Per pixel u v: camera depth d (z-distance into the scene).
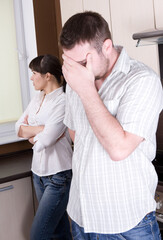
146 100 1.18
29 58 2.88
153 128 1.24
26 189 2.29
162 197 1.74
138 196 1.28
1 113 2.77
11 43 2.79
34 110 2.25
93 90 1.17
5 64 2.77
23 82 2.88
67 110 1.53
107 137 1.16
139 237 1.30
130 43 2.23
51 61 2.13
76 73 1.17
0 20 2.73
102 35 1.18
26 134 2.22
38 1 2.85
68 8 2.63
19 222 2.29
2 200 2.21
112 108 1.25
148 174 1.30
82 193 1.33
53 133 2.09
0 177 2.14
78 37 1.16
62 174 2.11
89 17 1.19
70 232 2.37
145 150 1.30
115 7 2.27
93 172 1.28
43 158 2.10
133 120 1.17
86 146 1.31
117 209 1.28
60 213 2.14
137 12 2.14
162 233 1.82
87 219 1.34
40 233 2.12
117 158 1.18
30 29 2.86
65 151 2.15
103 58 1.20
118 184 1.27
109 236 1.32
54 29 2.93
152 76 1.21
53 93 2.16
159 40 1.98
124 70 1.24
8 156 2.72
